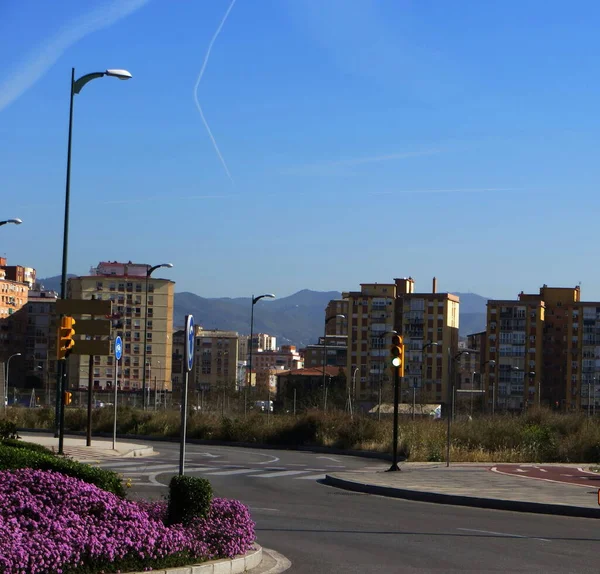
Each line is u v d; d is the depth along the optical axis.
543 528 15.61
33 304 163.88
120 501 11.18
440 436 36.47
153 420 46.41
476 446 35.88
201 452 35.66
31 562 8.49
